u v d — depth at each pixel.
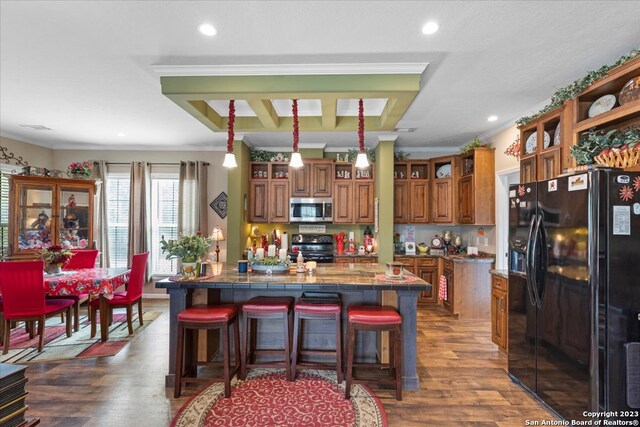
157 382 2.72
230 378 2.53
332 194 5.52
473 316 4.51
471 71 2.74
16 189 4.38
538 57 2.50
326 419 2.22
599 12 1.95
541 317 2.41
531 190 2.55
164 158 5.68
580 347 2.04
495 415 2.29
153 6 1.90
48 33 2.18
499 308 3.32
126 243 5.66
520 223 2.70
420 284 2.64
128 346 3.49
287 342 2.69
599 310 1.95
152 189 5.69
